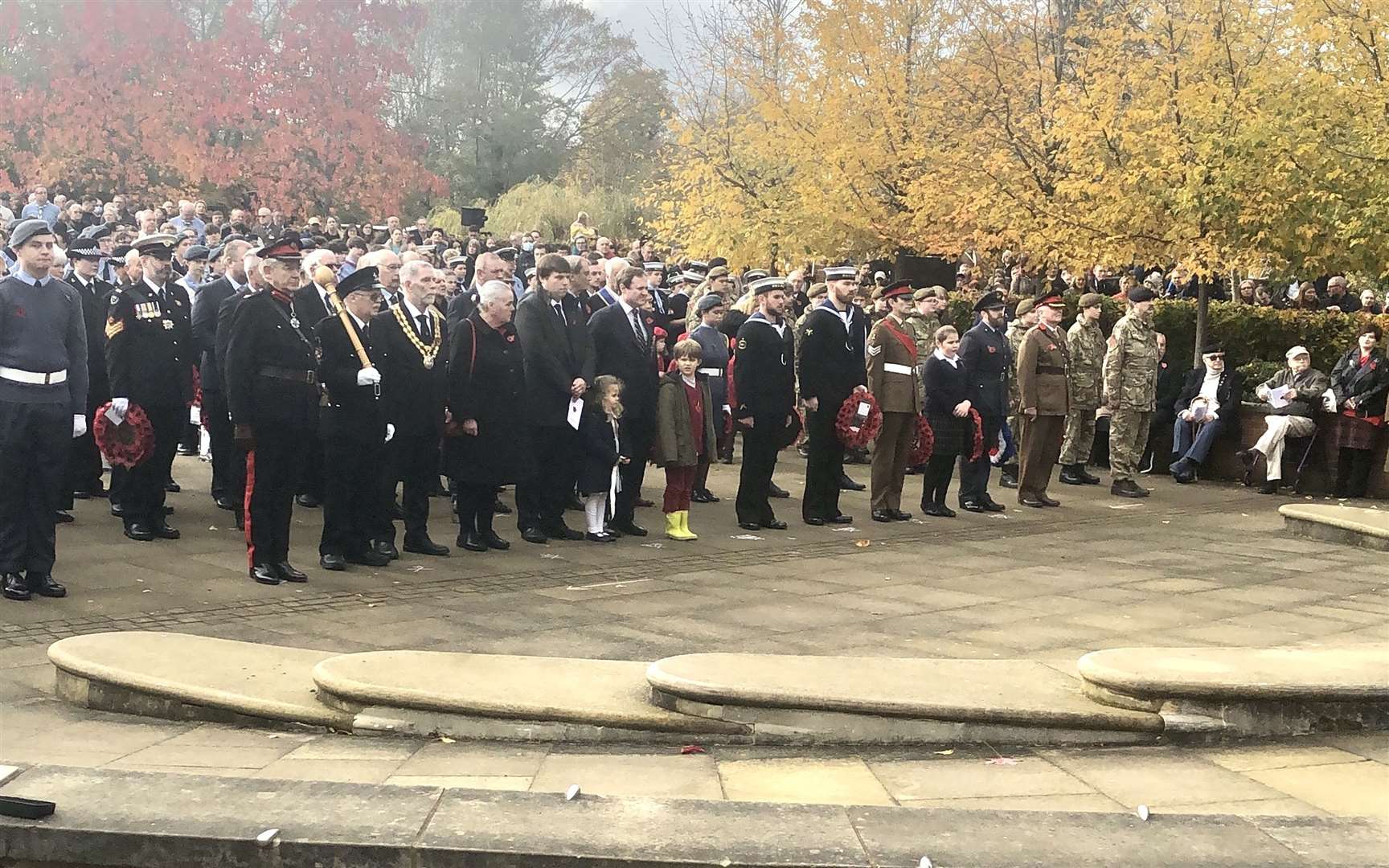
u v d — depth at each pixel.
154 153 32.16
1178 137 16.75
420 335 9.82
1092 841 4.34
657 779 5.12
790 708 5.62
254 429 8.79
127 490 10.85
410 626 7.84
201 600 8.42
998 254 21.67
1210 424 15.57
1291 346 17.06
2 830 4.46
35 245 8.31
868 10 21.97
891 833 4.39
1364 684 5.81
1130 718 5.66
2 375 8.20
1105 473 16.53
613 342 11.05
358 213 36.19
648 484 14.40
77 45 32.84
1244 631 7.98
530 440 10.48
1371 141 15.18
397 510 11.66
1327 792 5.02
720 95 24.02
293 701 5.91
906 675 6.09
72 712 6.09
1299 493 15.09
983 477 13.20
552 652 7.27
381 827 4.41
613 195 41.78
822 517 12.17
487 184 53.72
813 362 11.88
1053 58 20.78
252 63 33.78
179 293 10.42
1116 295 21.16
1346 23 15.99
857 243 22.16
